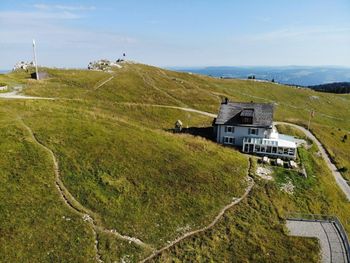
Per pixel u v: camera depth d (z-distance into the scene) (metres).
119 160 51.28
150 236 39.91
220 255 39.16
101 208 42.16
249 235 42.91
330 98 186.88
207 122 95.38
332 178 69.81
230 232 42.72
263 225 45.50
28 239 36.00
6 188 41.53
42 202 40.78
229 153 64.25
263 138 72.56
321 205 55.12
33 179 43.81
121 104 95.50
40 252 35.03
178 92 124.00
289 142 70.75
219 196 49.19
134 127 65.25
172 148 58.84
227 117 75.06
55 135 53.97
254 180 55.78
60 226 38.31
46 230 37.44
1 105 63.91
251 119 72.88
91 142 54.00
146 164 52.03
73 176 46.12
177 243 39.66
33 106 65.50
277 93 176.00
